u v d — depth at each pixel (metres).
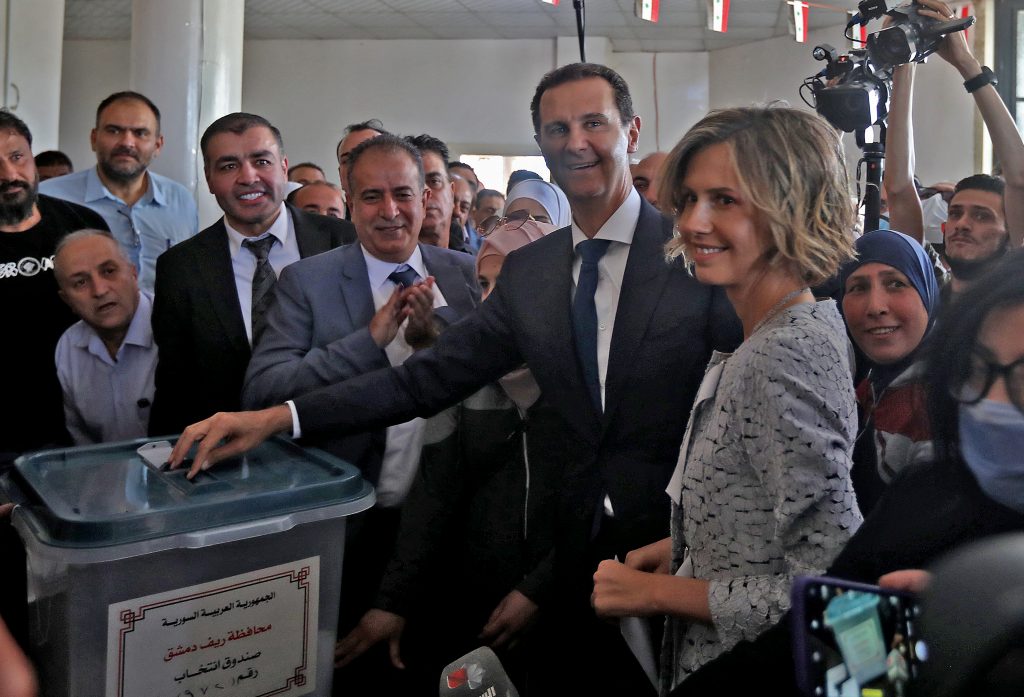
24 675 0.62
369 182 1.62
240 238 1.95
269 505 0.98
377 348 1.48
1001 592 0.31
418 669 1.46
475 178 4.27
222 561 0.96
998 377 0.56
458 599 1.48
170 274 1.89
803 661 0.45
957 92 6.20
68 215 2.24
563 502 1.33
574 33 7.64
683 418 1.28
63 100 8.61
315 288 1.63
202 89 4.22
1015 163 1.75
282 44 8.27
